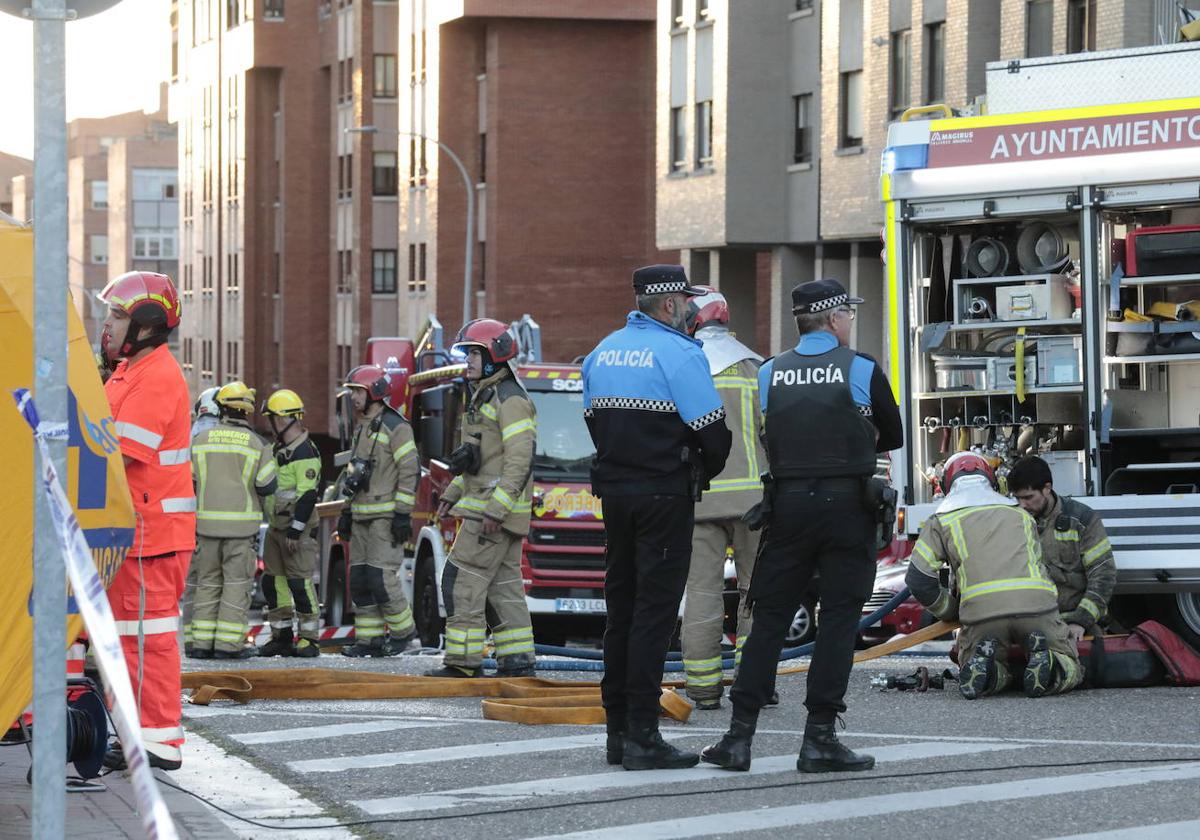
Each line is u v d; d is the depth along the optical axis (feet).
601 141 445.78
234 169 636.07
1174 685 92.27
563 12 438.40
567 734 78.79
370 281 531.91
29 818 57.47
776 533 67.51
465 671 100.94
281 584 124.06
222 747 76.54
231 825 59.67
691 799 62.34
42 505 37.01
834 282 68.85
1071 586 94.79
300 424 123.75
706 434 66.69
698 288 68.44
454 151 464.65
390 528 124.06
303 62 589.73
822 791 63.41
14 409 55.16
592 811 60.59
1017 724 79.10
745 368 83.97
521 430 100.94
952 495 91.04
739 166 332.80
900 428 67.72
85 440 57.21
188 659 120.57
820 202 322.14
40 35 37.27
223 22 647.56
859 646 135.03
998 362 103.24
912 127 103.91
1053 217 101.50
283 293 589.32
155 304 65.98
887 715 82.74
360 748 75.77
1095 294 98.94
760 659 67.77
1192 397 99.76
